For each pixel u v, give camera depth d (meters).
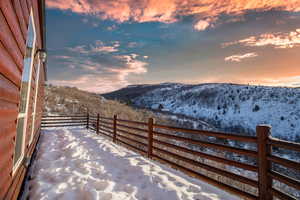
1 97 1.23
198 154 3.72
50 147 5.90
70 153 5.16
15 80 1.67
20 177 2.65
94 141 7.29
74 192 2.76
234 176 3.01
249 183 2.75
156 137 11.18
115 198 2.70
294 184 2.01
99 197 2.64
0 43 1.15
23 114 2.63
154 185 3.23
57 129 11.24
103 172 3.78
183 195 2.88
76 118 14.48
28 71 2.85
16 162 2.31
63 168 3.87
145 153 5.56
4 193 1.59
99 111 22.09
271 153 2.48
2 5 1.16
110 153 5.42
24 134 2.65
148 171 3.92
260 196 2.54
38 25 4.21
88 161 4.50
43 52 4.12
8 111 1.47
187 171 3.99
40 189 2.80
